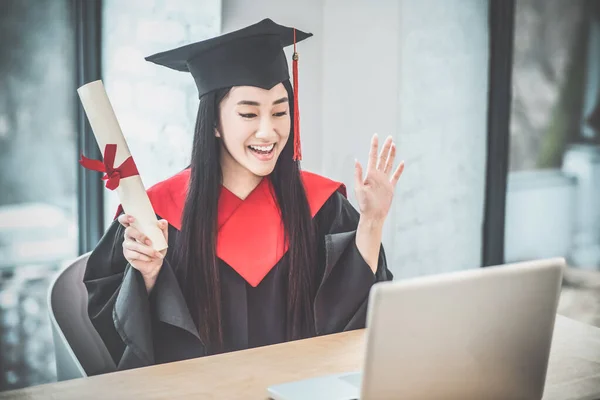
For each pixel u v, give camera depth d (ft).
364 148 10.50
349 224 7.26
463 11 11.21
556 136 13.47
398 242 10.79
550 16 13.10
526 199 13.30
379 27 10.25
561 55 13.33
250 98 6.70
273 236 6.92
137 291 6.12
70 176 9.50
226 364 5.07
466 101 11.46
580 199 13.87
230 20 9.66
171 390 4.62
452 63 11.12
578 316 12.51
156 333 6.54
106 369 6.15
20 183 9.25
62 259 9.55
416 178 10.87
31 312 9.40
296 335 6.89
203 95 6.82
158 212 6.86
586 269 14.01
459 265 11.83
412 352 3.69
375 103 10.41
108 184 5.83
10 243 9.25
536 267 3.98
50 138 9.32
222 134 6.83
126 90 9.21
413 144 10.70
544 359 4.22
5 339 9.24
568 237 13.84
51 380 9.42
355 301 6.52
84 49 9.20
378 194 6.45
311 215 7.07
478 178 11.89
